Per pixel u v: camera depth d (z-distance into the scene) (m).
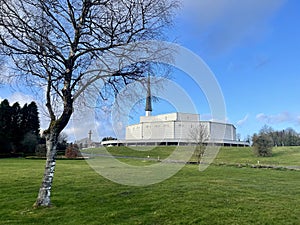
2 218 5.63
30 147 42.09
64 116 6.68
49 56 6.64
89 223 5.39
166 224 5.49
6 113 43.25
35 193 8.39
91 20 6.96
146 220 5.70
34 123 46.19
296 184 11.88
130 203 7.19
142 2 6.81
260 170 18.59
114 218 5.79
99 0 6.76
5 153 38.22
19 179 11.71
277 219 6.02
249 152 35.69
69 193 8.41
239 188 10.16
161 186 10.06
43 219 5.58
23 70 6.93
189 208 6.74
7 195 8.04
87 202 7.20
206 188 9.84
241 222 5.73
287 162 27.56
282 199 8.29
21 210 6.24
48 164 6.70
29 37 6.47
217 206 7.05
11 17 6.53
